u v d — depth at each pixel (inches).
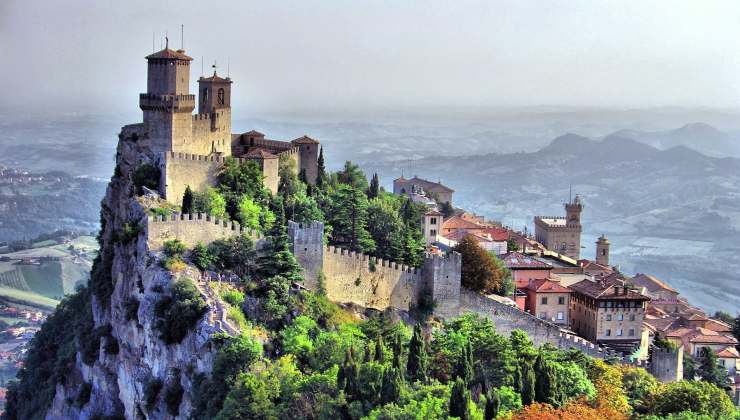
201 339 6373.0
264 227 7637.8
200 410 5999.0
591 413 5876.0
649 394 6904.5
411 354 6274.6
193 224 7145.7
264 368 6038.4
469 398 5610.2
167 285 6815.9
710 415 6560.0
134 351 7111.2
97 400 7711.6
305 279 7308.1
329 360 6353.3
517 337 7278.5
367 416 5516.7
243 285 6958.7
